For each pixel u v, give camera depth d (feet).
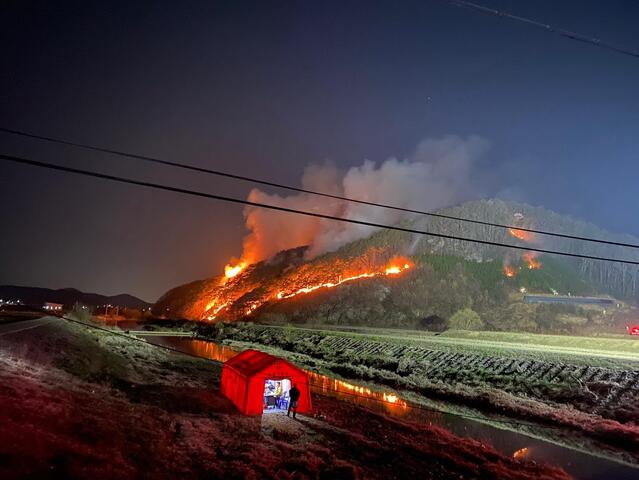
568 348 189.57
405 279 639.76
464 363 171.73
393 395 134.51
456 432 95.45
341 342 256.52
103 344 142.82
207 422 72.02
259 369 85.20
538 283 601.62
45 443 41.75
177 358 158.61
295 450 63.82
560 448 87.20
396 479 60.75
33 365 75.92
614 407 112.88
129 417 61.52
